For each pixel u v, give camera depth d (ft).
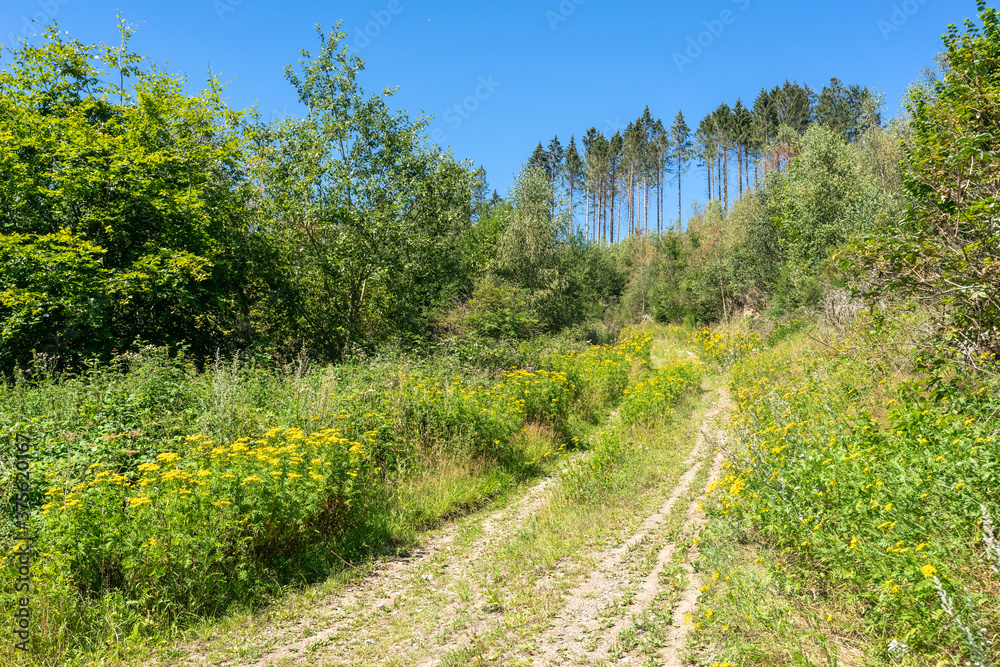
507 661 11.40
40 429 19.83
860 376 24.39
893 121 65.57
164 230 45.44
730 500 16.25
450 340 49.11
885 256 15.70
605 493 22.31
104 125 46.70
